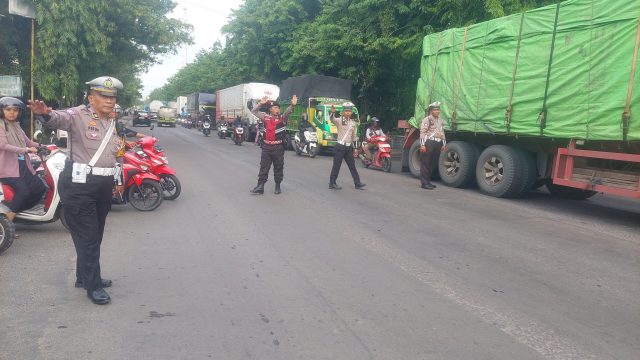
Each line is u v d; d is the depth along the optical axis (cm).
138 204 835
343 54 2072
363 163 1589
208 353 359
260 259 578
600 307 465
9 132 625
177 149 2066
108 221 752
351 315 430
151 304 445
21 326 396
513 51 1020
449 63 1205
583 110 877
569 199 1108
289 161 1719
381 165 1495
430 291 491
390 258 594
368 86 2162
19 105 623
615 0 827
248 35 2927
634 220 883
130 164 809
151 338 380
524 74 993
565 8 915
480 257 611
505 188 1042
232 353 360
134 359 348
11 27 1923
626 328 421
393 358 359
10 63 2008
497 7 1345
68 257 575
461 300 471
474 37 1127
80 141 436
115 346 366
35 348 361
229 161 1625
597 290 510
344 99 2086
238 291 479
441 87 1230
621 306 469
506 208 950
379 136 1536
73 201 433
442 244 664
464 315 437
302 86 2108
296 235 689
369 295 476
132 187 821
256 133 2431
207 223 748
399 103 2250
